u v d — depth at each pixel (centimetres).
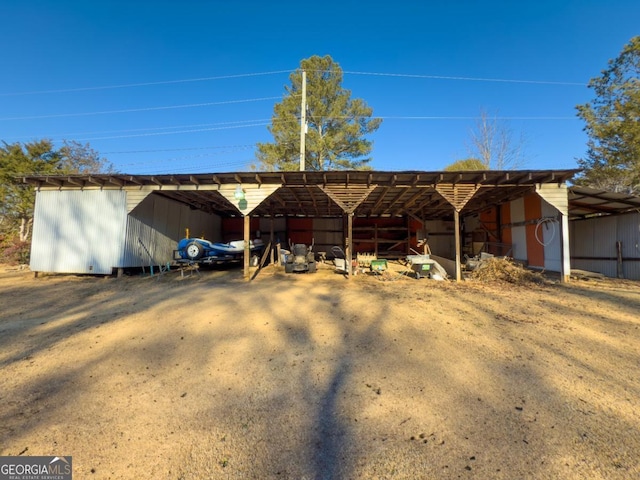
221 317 487
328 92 1700
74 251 919
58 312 521
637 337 383
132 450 194
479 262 971
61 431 212
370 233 1636
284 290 713
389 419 224
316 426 217
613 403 240
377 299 608
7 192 1592
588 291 679
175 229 1188
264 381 285
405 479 168
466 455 186
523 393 256
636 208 856
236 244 1131
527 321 454
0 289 736
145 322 462
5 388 271
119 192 911
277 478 170
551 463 178
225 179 864
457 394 257
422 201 1211
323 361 326
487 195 1045
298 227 1620
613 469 173
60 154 1834
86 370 307
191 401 251
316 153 1733
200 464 182
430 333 406
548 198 817
